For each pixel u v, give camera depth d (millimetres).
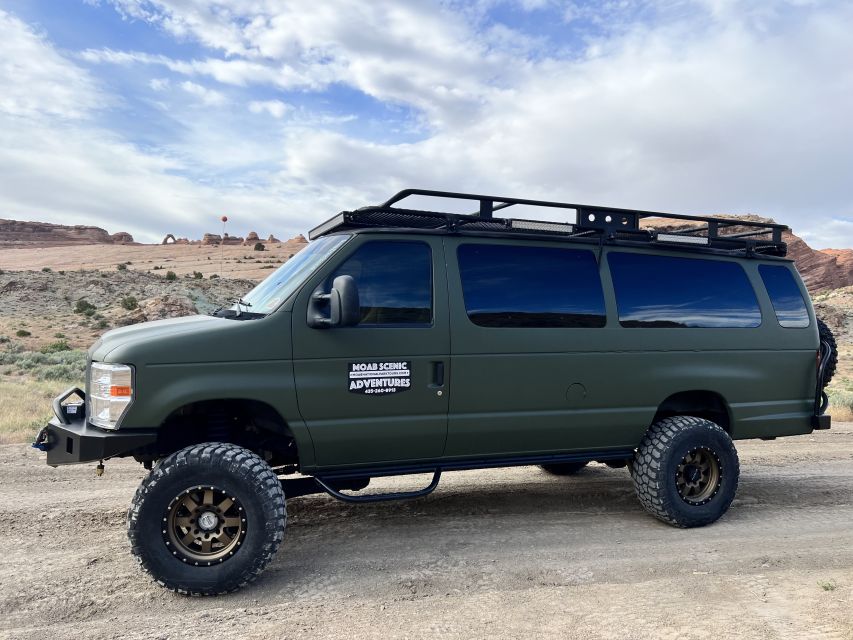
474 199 4965
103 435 4020
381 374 4613
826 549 4848
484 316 4934
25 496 6371
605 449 5484
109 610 3846
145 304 60375
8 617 3738
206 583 3992
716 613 3705
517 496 6414
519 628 3539
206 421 4715
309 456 4543
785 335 5984
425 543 4992
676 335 5543
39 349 43469
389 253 4777
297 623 3645
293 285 4578
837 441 9844
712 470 5504
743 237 6191
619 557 4668
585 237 5477
